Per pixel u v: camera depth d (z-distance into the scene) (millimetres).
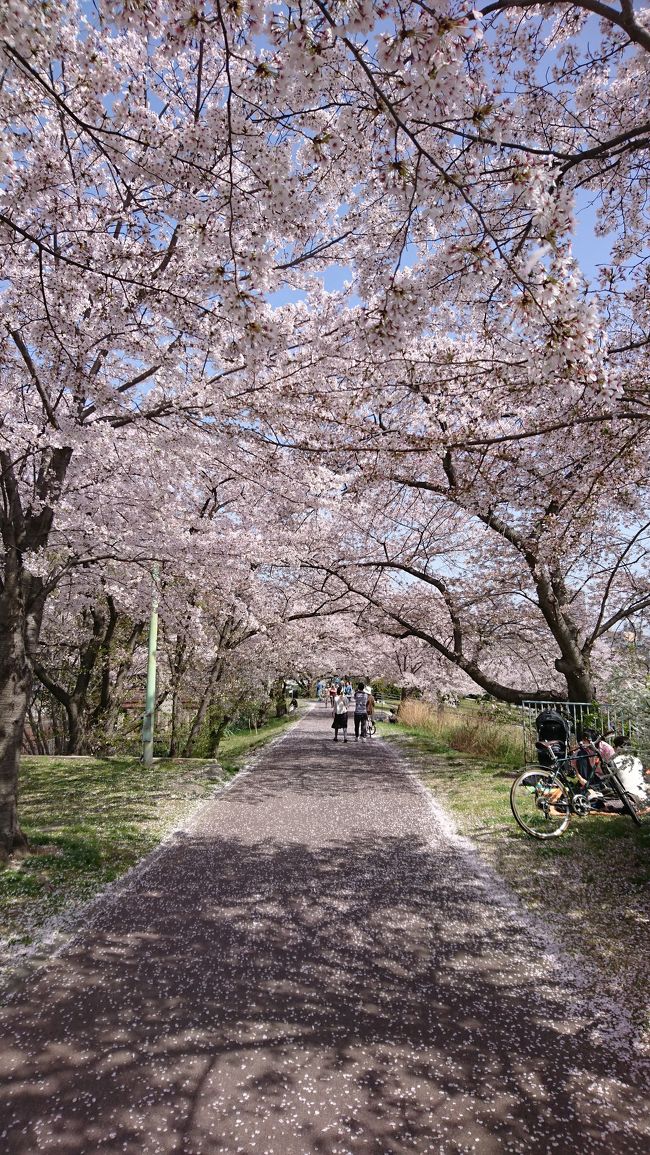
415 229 4781
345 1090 2615
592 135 6152
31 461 7988
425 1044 2949
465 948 4004
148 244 6062
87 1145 2305
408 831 7152
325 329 7684
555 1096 2582
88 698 16453
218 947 4039
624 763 6645
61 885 5180
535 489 8617
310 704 50594
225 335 5520
